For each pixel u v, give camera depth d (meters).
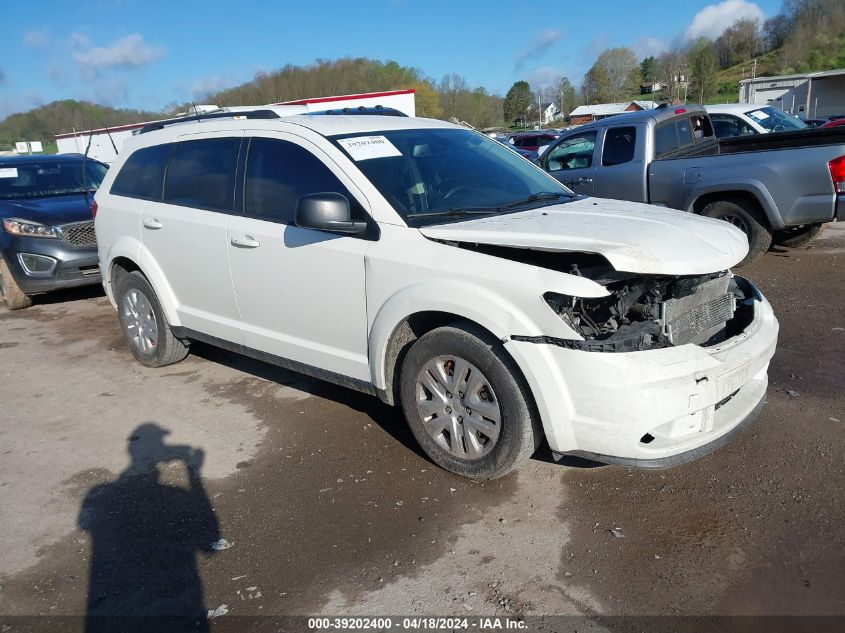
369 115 4.77
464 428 3.54
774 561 2.91
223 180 4.61
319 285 3.98
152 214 5.09
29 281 7.56
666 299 3.28
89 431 4.57
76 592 2.97
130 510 3.59
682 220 3.63
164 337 5.39
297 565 3.07
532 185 4.45
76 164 9.17
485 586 2.87
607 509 3.34
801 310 6.18
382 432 4.28
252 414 4.69
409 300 3.49
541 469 3.73
